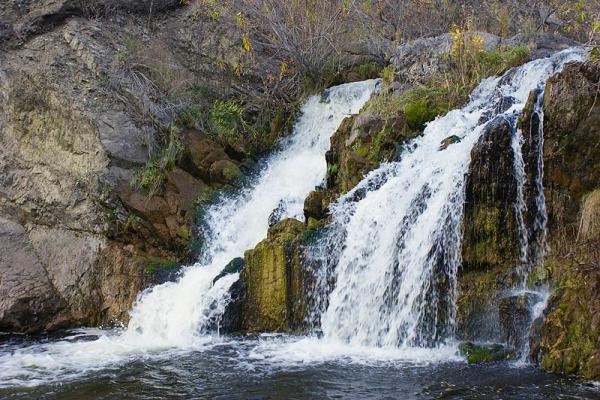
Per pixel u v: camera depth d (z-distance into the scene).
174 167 14.12
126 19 17.02
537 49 14.65
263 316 10.76
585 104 8.63
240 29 17.09
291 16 16.19
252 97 16.41
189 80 16.16
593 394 6.91
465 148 9.68
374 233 10.17
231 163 14.65
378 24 17.31
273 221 12.99
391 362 8.53
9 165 14.60
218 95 16.27
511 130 9.09
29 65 15.25
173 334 11.10
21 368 9.01
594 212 8.41
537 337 8.07
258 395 7.45
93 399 7.58
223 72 16.73
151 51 16.02
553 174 8.83
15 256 13.20
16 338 11.67
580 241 8.46
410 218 9.83
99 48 15.57
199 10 17.62
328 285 10.35
